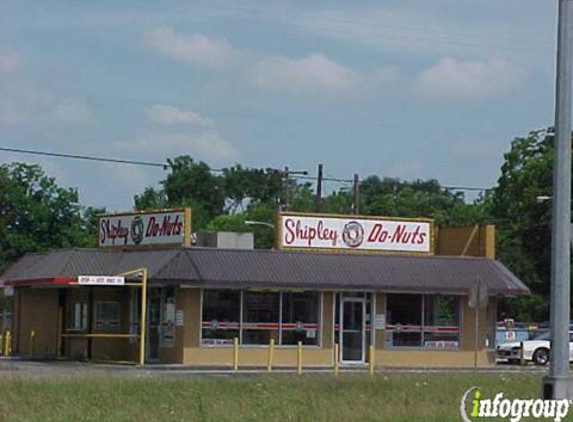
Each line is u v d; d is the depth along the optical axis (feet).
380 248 174.81
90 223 289.12
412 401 89.56
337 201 400.47
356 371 149.38
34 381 102.53
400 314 173.37
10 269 187.62
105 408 84.48
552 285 82.79
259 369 155.33
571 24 82.23
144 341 159.22
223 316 163.63
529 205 271.28
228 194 435.53
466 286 173.47
